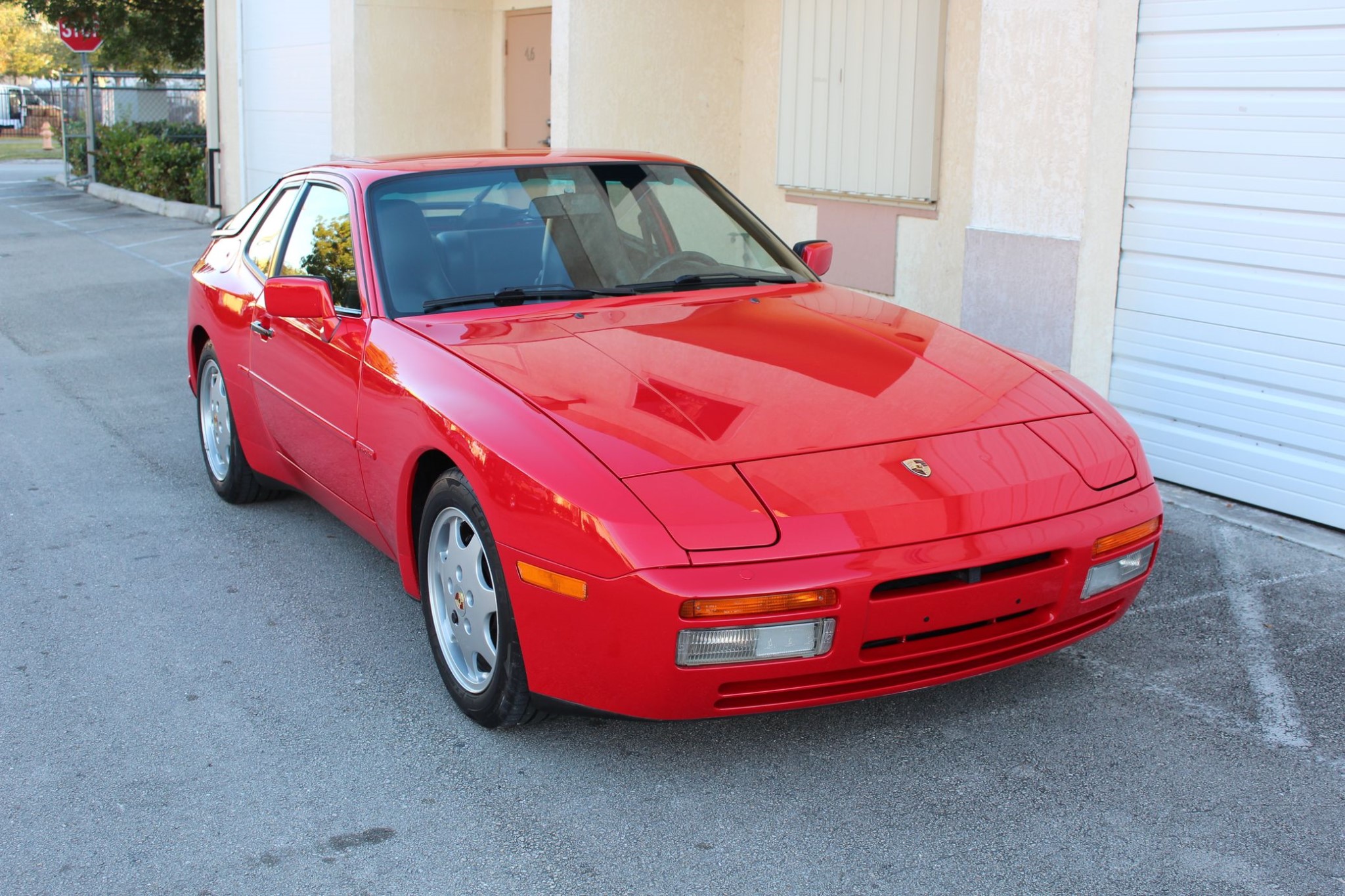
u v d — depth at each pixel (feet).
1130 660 12.54
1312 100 15.66
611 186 15.14
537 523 9.86
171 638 13.53
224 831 9.80
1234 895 8.73
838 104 27.96
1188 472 18.15
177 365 27.91
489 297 13.33
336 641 13.44
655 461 9.93
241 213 18.52
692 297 13.96
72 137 76.95
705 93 30.83
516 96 42.27
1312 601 13.94
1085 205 18.58
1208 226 17.16
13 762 10.92
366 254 13.60
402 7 40.81
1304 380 16.35
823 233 29.40
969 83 24.86
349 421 13.12
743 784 10.34
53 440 21.84
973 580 9.78
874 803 10.00
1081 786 10.18
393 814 10.01
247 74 53.31
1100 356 18.98
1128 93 17.83
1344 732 11.05
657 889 8.95
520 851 9.46
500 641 10.55
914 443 10.52
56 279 40.40
